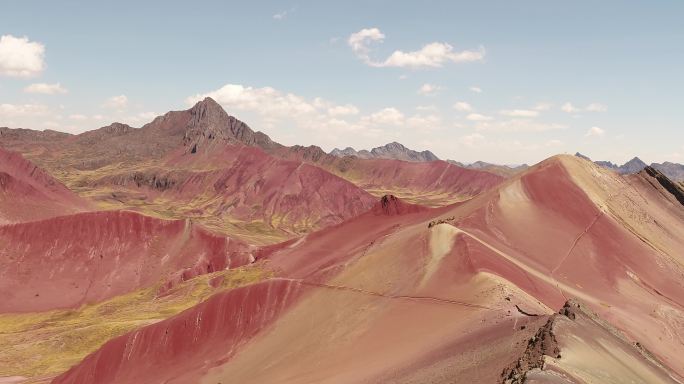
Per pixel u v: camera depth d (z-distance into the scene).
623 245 99.75
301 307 82.25
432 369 44.41
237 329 84.06
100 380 83.56
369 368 52.81
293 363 67.75
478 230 91.31
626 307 82.06
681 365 66.56
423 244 80.88
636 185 128.62
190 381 74.81
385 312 69.50
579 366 35.34
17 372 100.50
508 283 62.56
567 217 103.25
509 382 33.62
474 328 52.34
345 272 85.62
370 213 136.62
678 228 119.56
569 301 48.81
